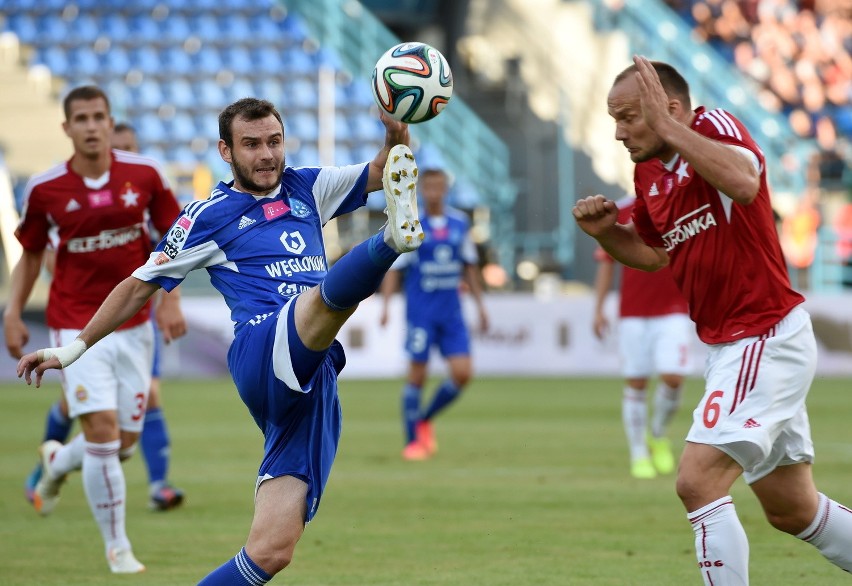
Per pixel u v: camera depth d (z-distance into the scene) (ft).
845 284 291.17
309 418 53.36
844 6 387.55
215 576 51.26
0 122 302.66
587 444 143.33
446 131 329.31
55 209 79.97
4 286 252.62
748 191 51.24
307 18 350.02
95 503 73.41
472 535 84.17
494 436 151.94
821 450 134.41
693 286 56.75
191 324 241.96
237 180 55.62
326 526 88.22
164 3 340.39
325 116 317.22
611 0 345.51
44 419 177.27
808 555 75.51
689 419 177.99
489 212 314.76
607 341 251.39
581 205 60.08
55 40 324.39
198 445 142.51
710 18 370.94
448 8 383.45
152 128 309.22
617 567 72.38
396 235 48.49
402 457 132.36
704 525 53.26
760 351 54.19
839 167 336.08
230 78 325.01
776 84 357.20
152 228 84.79
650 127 52.06
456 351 135.44
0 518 94.38
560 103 341.82
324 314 50.47
